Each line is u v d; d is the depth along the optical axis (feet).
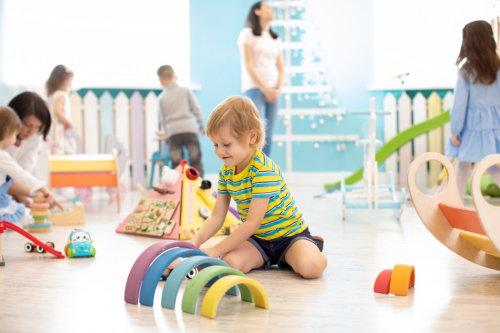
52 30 17.95
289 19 19.17
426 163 18.48
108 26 18.52
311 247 6.16
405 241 8.30
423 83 18.60
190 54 19.12
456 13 18.20
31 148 10.20
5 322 4.52
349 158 19.19
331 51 19.12
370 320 4.50
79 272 6.36
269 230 6.31
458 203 6.26
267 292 5.41
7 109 8.44
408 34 18.70
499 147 9.84
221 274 5.23
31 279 6.02
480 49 9.78
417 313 4.70
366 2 18.95
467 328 4.30
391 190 11.80
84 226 10.17
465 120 10.09
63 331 4.29
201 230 6.27
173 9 18.95
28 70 17.69
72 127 15.11
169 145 15.49
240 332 4.22
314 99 19.21
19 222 10.38
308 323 4.42
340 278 5.98
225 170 6.23
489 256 6.35
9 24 17.56
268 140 15.03
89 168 12.83
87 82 18.43
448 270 6.34
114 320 4.54
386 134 18.85
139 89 18.71
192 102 15.43
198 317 4.60
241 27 19.15
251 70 14.44
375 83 19.02
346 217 11.14
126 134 18.48
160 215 9.04
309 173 19.29
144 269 5.03
